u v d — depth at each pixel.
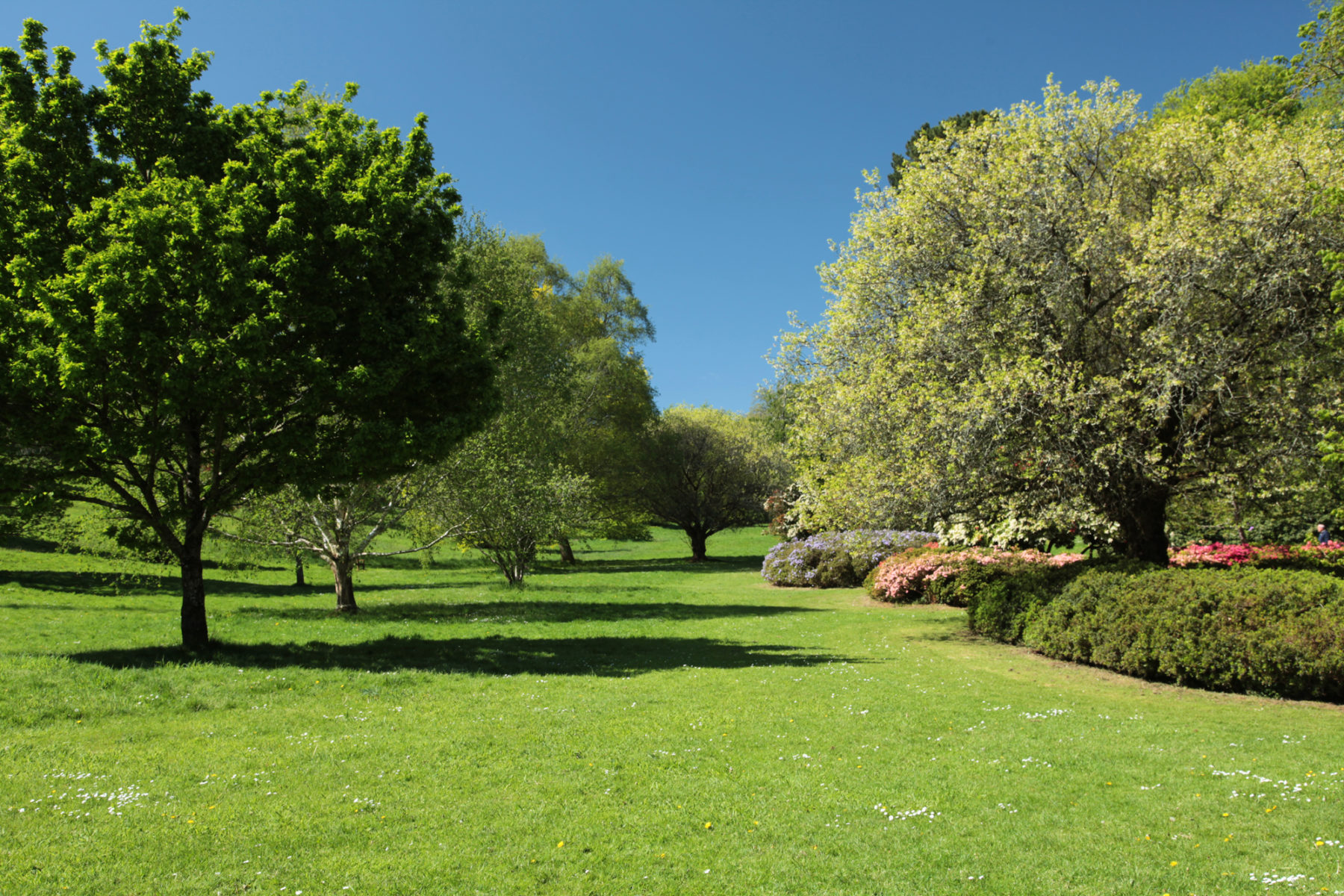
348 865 5.68
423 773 7.88
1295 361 14.73
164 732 9.36
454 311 16.17
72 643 16.42
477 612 24.33
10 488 12.88
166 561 21.97
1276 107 18.31
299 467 13.69
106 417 13.24
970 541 24.84
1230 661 11.97
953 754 8.66
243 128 15.83
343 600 23.69
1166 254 14.08
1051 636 15.48
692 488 53.81
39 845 5.88
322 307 13.81
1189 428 15.81
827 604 27.12
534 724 9.97
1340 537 25.52
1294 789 7.09
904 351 17.03
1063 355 15.95
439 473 24.30
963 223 18.00
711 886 5.39
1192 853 5.79
